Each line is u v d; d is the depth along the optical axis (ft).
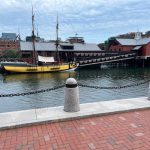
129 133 16.76
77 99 21.33
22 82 115.96
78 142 15.35
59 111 21.43
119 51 245.45
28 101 66.54
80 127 18.11
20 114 20.56
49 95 74.74
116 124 18.70
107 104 23.76
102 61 207.31
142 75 153.48
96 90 83.87
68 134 16.72
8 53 264.93
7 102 65.46
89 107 22.67
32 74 157.38
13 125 17.97
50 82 115.85
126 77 141.18
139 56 237.45
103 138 15.92
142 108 22.62
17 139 15.97
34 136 16.44
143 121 19.38
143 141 15.37
